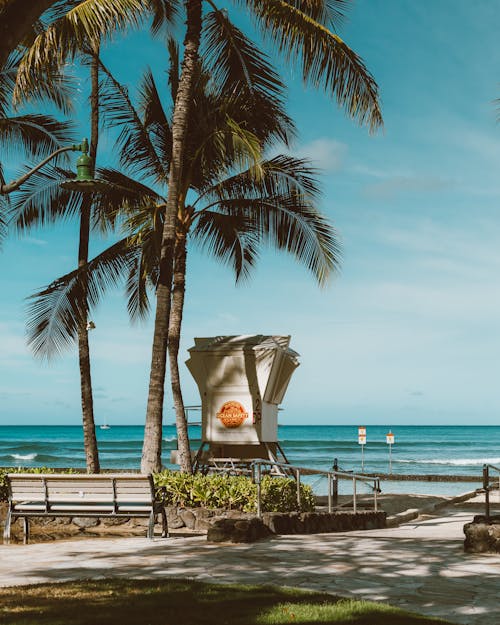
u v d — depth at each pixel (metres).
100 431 159.25
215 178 16.55
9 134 17.98
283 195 16.33
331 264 16.31
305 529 11.60
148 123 17.20
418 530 12.91
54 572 7.65
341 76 13.57
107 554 8.92
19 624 5.27
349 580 7.31
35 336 16.44
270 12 13.48
